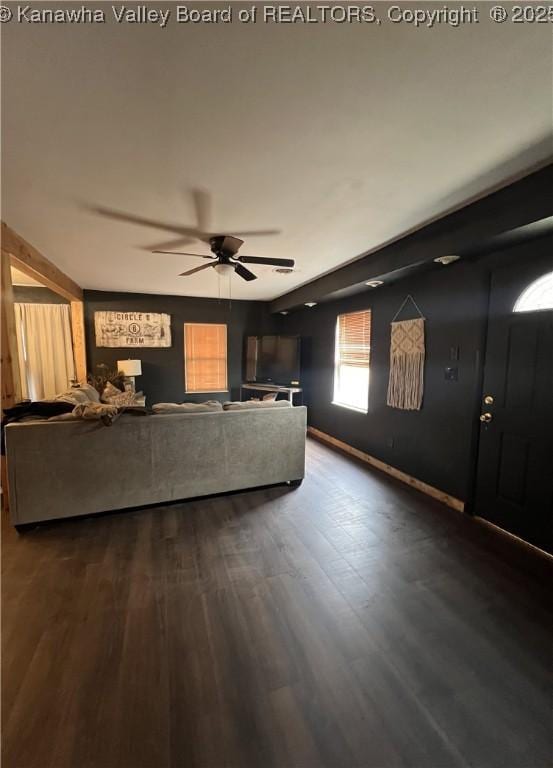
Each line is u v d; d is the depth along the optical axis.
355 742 1.20
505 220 2.14
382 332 3.98
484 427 2.77
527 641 1.63
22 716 1.26
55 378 5.68
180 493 2.97
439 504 3.08
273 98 1.37
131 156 1.78
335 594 1.94
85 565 2.17
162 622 1.72
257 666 1.49
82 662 1.49
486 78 1.27
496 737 1.22
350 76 1.26
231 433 3.09
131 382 5.57
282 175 1.98
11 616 1.75
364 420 4.36
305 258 3.73
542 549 2.36
